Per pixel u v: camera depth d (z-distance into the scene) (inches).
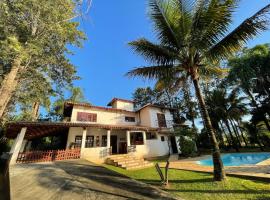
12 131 569.9
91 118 761.6
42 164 438.6
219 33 281.7
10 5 440.5
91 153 573.6
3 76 536.7
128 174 367.2
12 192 220.2
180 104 1168.8
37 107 898.1
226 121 1031.0
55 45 661.9
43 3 465.4
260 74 874.1
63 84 844.6
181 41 303.6
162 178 275.0
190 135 826.8
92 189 234.2
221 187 232.8
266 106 934.4
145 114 909.2
